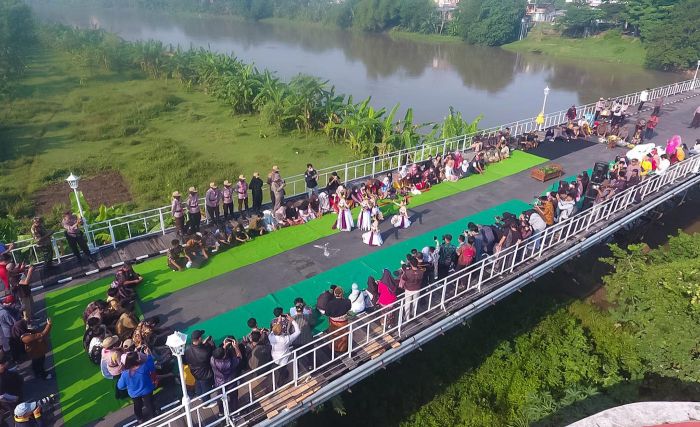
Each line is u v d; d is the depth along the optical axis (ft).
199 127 145.28
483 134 87.15
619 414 25.25
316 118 138.10
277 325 33.60
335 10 418.31
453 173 72.02
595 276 67.00
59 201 99.25
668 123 97.35
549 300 61.21
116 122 146.20
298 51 304.71
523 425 47.11
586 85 214.28
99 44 232.12
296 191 100.37
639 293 51.37
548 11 383.86
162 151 122.31
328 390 34.40
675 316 47.96
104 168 115.14
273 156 120.26
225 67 177.17
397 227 58.13
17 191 100.78
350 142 118.21
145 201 98.12
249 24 458.50
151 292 44.91
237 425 31.14
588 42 294.05
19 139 131.23
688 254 58.75
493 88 208.95
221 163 115.34
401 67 257.34
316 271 48.91
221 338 39.24
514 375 51.67
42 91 178.29
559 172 72.28
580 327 57.47
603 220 57.47
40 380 34.81
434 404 48.39
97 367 36.22
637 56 259.19
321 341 38.93
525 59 283.79
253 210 60.80
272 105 139.23
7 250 45.88
